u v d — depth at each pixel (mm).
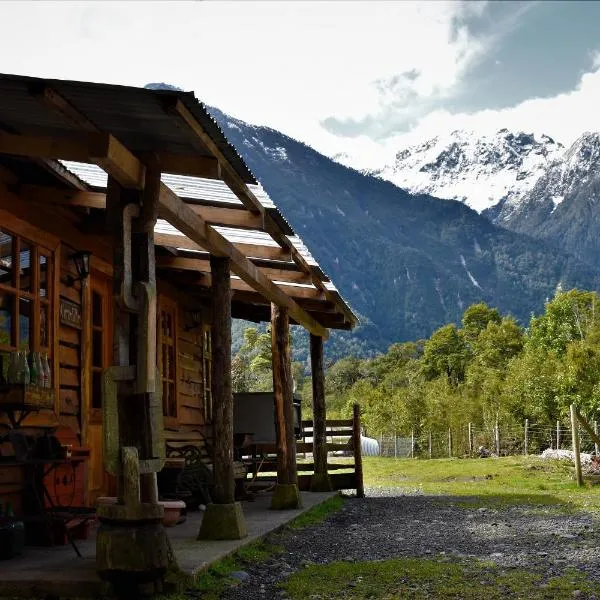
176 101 5086
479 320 97562
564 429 30016
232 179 6559
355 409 15414
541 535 9055
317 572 6727
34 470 7016
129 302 5617
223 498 8062
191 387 14102
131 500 5410
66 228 8805
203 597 5648
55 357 8422
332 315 14844
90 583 5535
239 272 9141
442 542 8617
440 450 37375
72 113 5445
